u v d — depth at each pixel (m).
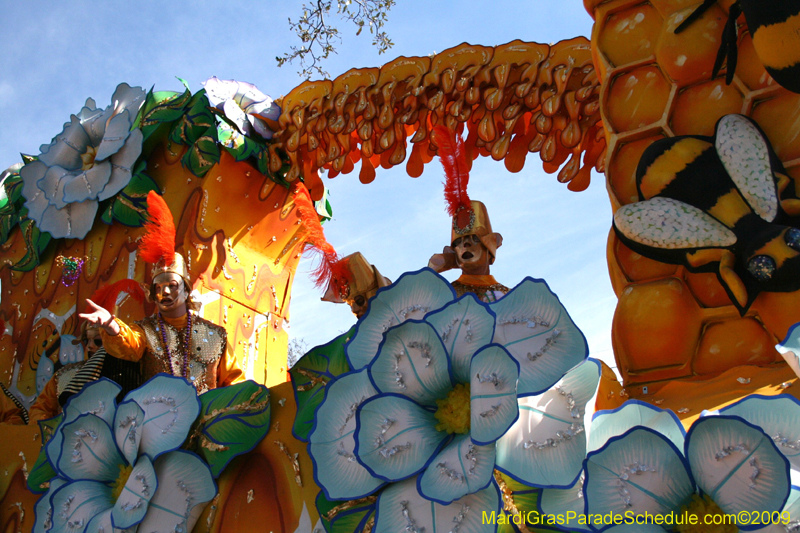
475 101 4.76
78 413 2.87
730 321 2.48
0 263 6.20
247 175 5.86
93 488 2.73
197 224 5.56
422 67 5.02
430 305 2.35
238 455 2.62
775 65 2.36
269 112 5.82
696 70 2.74
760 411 1.80
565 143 4.44
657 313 2.58
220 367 3.75
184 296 3.69
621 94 2.92
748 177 2.41
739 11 2.58
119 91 6.13
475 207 3.54
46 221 5.85
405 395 2.17
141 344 3.50
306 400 2.55
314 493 2.43
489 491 1.96
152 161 5.91
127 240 5.64
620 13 3.02
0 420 5.02
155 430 2.66
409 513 2.04
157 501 2.55
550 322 2.13
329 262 3.35
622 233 2.60
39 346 5.71
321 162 5.63
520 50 4.66
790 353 1.83
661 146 2.61
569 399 2.01
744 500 1.66
